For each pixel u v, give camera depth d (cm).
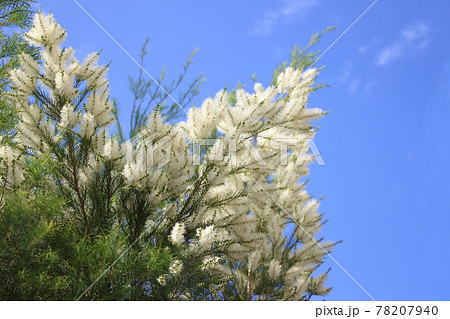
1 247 346
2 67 537
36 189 397
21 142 458
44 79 464
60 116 468
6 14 593
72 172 466
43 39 465
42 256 384
